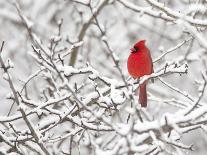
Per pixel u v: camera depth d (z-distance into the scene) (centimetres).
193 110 710
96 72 809
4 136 768
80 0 976
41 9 1733
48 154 738
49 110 805
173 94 1338
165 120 648
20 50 1600
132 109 598
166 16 962
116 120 1107
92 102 825
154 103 1376
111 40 1684
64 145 1086
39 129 802
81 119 800
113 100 780
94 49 1644
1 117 780
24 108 711
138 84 785
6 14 1633
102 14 1741
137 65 973
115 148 618
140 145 646
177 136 758
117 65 631
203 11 971
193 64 1399
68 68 802
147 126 654
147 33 1719
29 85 1358
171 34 1642
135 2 1705
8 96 780
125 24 1677
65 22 1716
